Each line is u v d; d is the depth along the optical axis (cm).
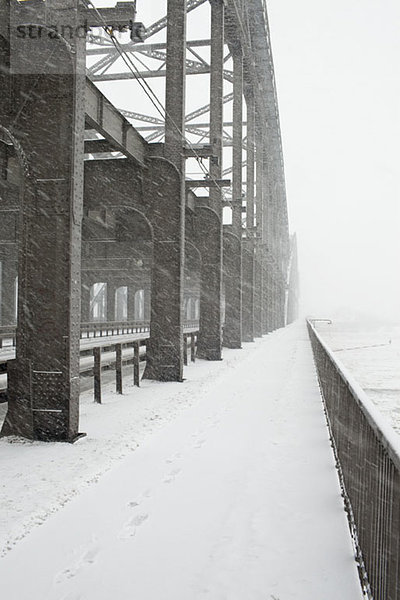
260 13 4494
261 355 3123
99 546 521
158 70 3569
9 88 1016
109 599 424
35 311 1005
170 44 1992
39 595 431
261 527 563
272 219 7381
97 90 1452
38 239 1012
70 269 998
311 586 439
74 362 1011
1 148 1650
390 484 354
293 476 742
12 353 1850
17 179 1720
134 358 1786
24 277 1013
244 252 4659
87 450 904
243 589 436
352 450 564
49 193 1010
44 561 491
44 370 993
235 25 3641
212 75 2952
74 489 691
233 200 3719
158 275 1964
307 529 556
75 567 479
